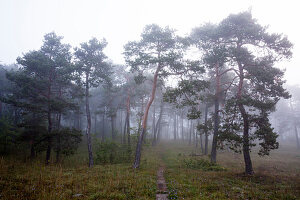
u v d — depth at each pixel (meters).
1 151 20.47
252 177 12.84
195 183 10.71
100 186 9.41
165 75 16.38
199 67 15.38
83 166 16.83
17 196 7.45
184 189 9.41
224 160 21.41
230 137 14.01
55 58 20.08
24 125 19.38
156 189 9.39
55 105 19.03
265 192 9.36
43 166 15.09
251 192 9.23
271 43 14.07
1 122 24.19
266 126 13.23
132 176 11.93
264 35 13.84
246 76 14.30
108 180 10.67
